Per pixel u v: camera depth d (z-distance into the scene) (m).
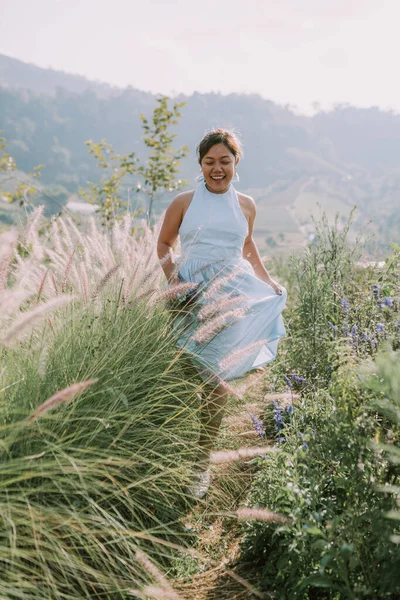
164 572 2.84
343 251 5.43
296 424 3.22
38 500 2.58
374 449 2.41
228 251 3.83
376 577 2.20
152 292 3.41
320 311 4.67
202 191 3.84
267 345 4.10
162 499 3.15
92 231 3.84
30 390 2.86
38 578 2.47
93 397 3.02
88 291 3.39
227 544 3.08
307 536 2.42
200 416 3.56
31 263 3.19
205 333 3.29
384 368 2.33
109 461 2.64
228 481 3.57
